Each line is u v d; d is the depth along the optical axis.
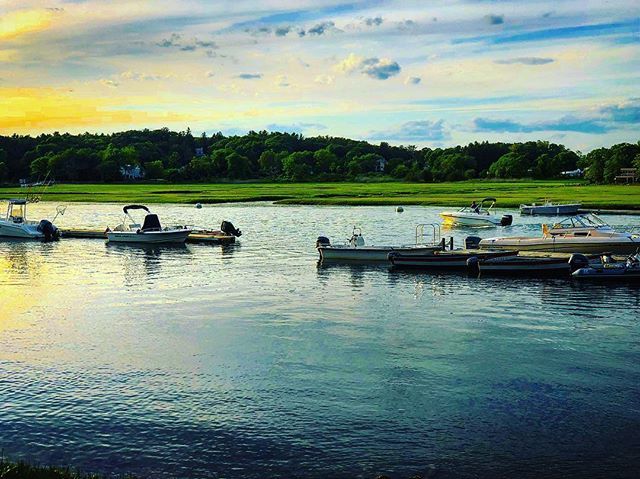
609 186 181.88
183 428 19.64
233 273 47.00
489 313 33.69
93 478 16.27
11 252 60.50
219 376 24.03
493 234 72.62
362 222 87.25
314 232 74.94
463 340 28.53
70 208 118.62
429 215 98.25
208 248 62.09
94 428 19.67
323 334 29.59
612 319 32.38
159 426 19.78
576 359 25.84
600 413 20.53
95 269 49.66
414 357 26.11
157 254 58.19
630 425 19.62
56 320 32.84
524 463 17.44
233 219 92.69
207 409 21.03
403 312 33.97
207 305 35.97
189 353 26.88
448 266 47.84
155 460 17.72
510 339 28.67
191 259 54.66
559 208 95.25
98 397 22.06
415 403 21.41
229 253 58.25
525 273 45.78
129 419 20.28
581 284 41.94
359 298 37.69
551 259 45.44
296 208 114.44
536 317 32.81
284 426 19.75
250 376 24.00
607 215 93.12
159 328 30.98
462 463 17.48
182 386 23.05
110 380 23.70
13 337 29.61
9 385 23.23
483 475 16.86
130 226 69.50
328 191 164.50
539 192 148.75
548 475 16.83
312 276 45.53
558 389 22.56
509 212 101.56
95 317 33.41
